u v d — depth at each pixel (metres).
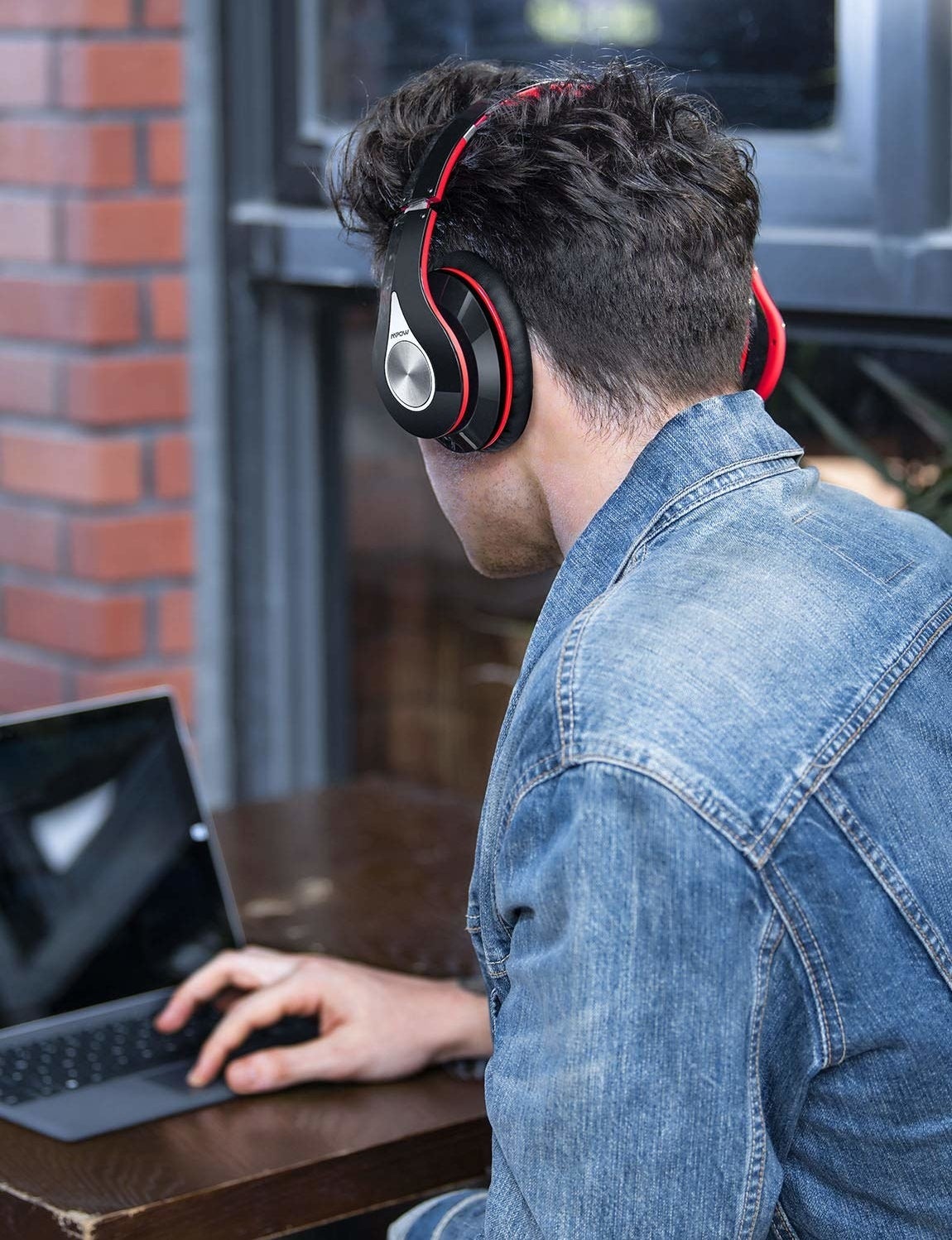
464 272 0.91
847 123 1.79
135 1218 1.03
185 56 2.25
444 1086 1.22
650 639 0.82
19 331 2.32
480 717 2.37
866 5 1.76
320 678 2.46
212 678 2.42
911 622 0.87
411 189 0.95
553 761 0.81
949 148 1.72
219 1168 1.09
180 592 2.37
